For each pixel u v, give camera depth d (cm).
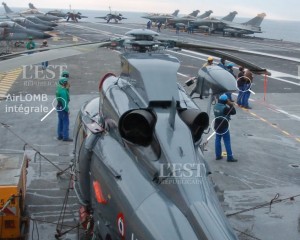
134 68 607
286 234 812
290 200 962
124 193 517
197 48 738
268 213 897
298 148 1343
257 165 1182
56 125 1476
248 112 1772
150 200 488
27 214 848
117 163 559
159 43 707
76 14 10188
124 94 624
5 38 3925
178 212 463
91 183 639
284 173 1132
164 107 569
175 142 515
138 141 539
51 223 817
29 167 1092
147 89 572
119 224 524
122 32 6103
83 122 745
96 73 2589
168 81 586
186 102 614
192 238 434
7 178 725
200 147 660
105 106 656
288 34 17975
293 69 3045
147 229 462
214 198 499
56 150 1230
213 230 431
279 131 1520
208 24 7094
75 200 916
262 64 3247
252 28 7119
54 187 978
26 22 5394
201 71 727
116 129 600
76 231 787
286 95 2134
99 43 707
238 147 1330
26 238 761
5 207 666
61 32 5806
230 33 7044
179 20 7938
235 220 862
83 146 671
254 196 979
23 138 1330
